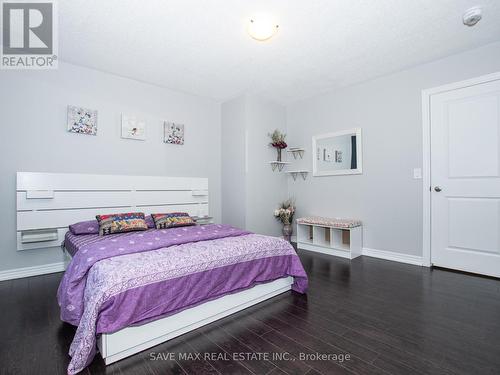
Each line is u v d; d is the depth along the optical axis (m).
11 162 2.61
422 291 2.28
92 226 2.70
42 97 2.77
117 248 1.86
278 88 3.72
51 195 2.75
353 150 3.62
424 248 3.00
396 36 2.45
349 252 3.36
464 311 1.90
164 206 3.54
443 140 2.87
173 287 1.59
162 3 1.99
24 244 2.62
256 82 3.50
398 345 1.50
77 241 2.32
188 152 3.87
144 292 1.48
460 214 2.78
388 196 3.29
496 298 2.12
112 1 1.97
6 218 2.59
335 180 3.84
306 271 2.86
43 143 2.76
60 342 1.54
